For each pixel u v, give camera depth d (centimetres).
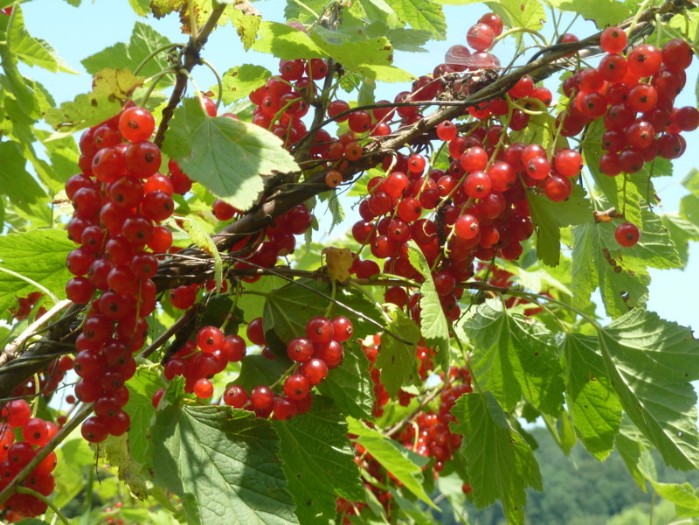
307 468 31
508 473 36
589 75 31
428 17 44
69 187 27
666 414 33
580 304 44
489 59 34
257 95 36
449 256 33
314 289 32
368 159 34
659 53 30
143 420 35
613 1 33
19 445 31
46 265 33
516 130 34
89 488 52
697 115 31
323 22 39
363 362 32
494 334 38
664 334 34
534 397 38
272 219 33
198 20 31
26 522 30
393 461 46
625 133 32
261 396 29
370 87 40
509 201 34
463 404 36
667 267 40
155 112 39
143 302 27
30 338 31
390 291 34
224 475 27
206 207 48
